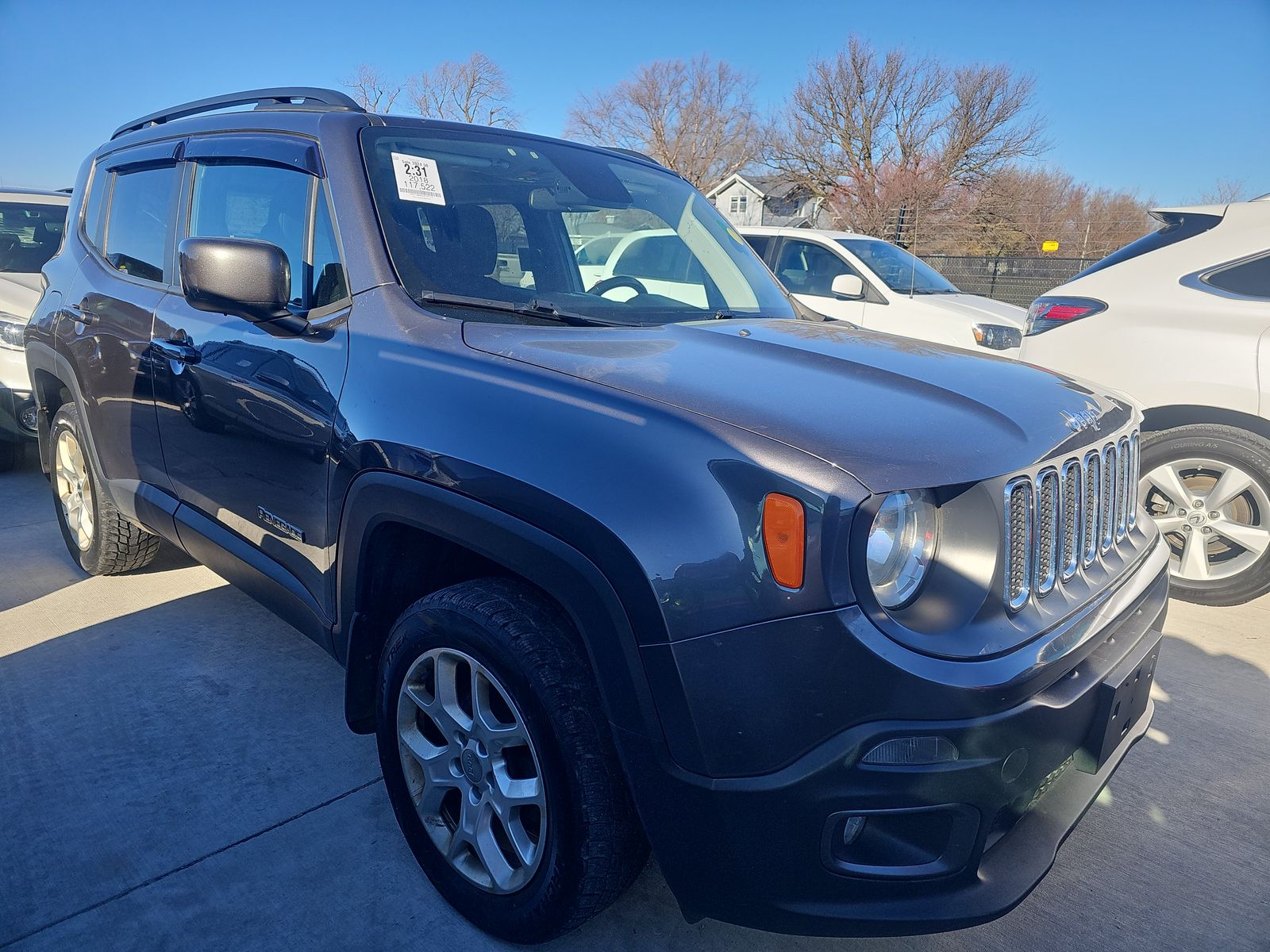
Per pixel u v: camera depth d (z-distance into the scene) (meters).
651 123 51.41
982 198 36.88
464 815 2.04
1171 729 3.04
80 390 3.50
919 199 36.38
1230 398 3.95
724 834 1.60
